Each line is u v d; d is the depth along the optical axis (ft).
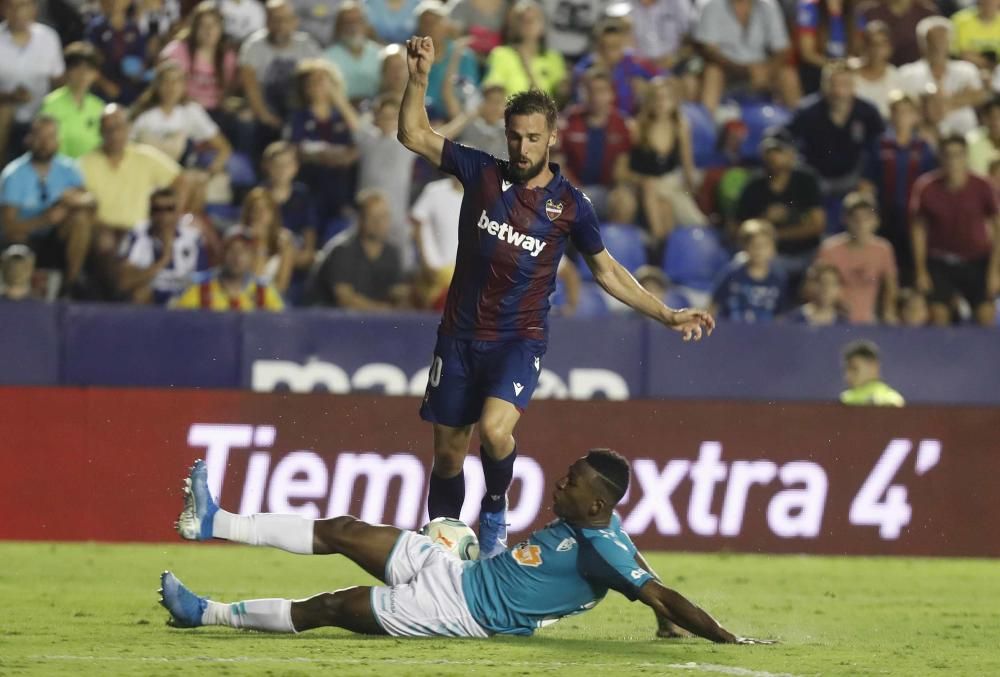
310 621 79.10
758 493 147.02
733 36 196.44
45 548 134.00
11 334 147.54
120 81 178.91
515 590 78.48
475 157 88.63
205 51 177.06
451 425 92.73
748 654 77.51
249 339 151.23
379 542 79.61
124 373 149.59
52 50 174.19
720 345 158.81
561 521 79.15
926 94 191.83
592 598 79.30
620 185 180.04
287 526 79.51
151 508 140.26
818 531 147.43
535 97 86.43
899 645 87.56
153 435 140.46
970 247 179.93
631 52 189.78
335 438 142.20
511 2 190.70
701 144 189.47
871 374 157.58
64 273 160.45
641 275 165.89
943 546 148.56
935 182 180.24
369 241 163.84
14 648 75.36
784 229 179.52
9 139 172.35
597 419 145.28
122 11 179.42
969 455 149.69
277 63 178.70
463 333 90.38
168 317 150.41
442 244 166.09
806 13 200.95
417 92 88.28
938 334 162.71
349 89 181.68
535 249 88.58
